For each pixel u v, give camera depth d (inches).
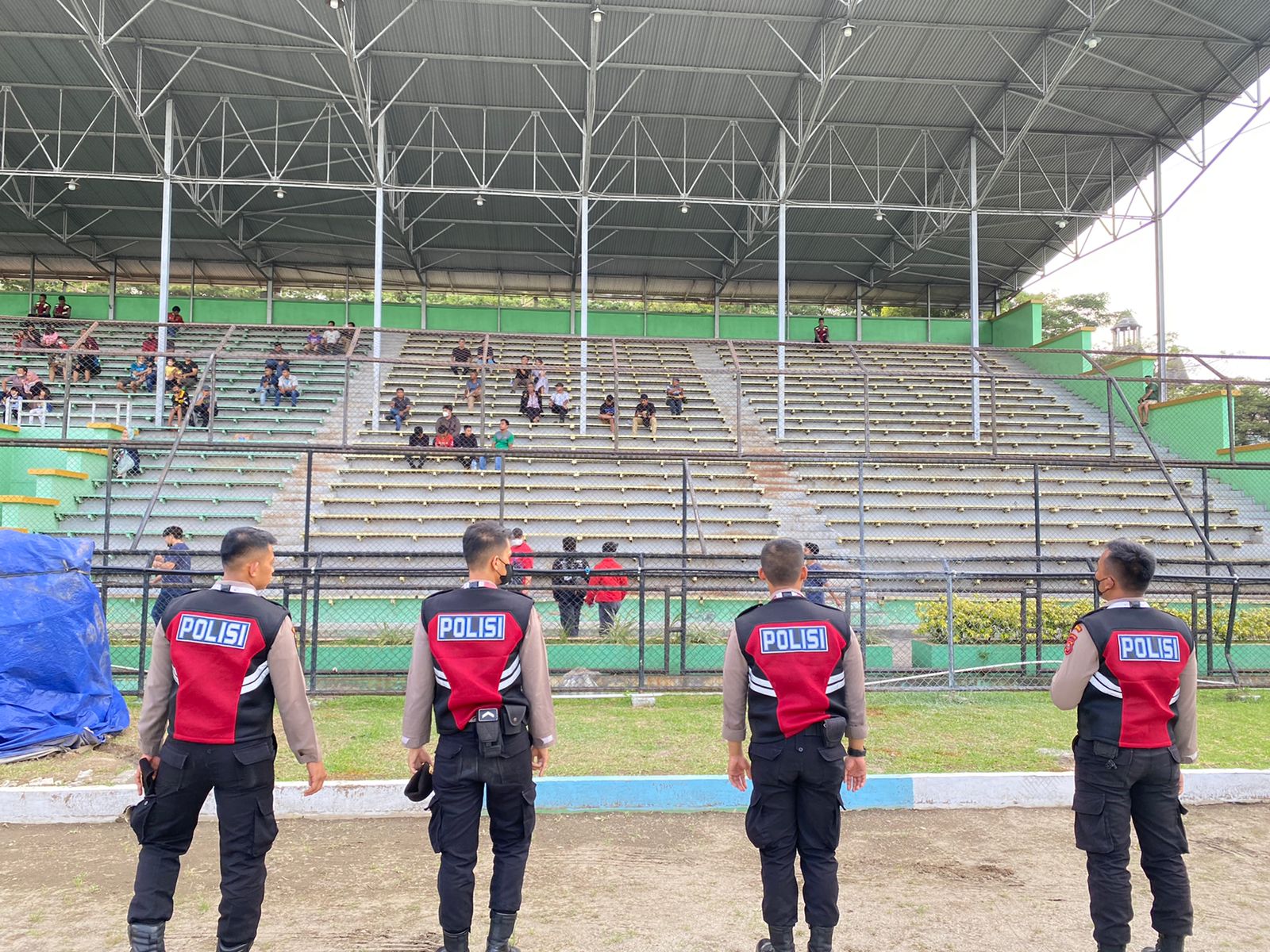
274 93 863.7
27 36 761.6
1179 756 149.6
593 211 1136.8
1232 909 178.2
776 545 153.7
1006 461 465.4
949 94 867.4
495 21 743.7
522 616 147.4
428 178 1055.6
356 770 255.4
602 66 733.3
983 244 1229.1
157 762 139.3
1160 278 974.4
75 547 301.0
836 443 843.4
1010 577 380.8
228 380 909.8
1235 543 660.1
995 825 228.8
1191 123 916.0
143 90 853.8
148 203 1117.1
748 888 187.0
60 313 1116.5
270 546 144.9
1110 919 143.7
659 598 473.7
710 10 729.6
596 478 701.9
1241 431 1358.3
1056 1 721.0
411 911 173.9
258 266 1268.5
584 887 186.9
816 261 1279.5
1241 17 748.0
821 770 140.9
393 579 493.0
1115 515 717.9
